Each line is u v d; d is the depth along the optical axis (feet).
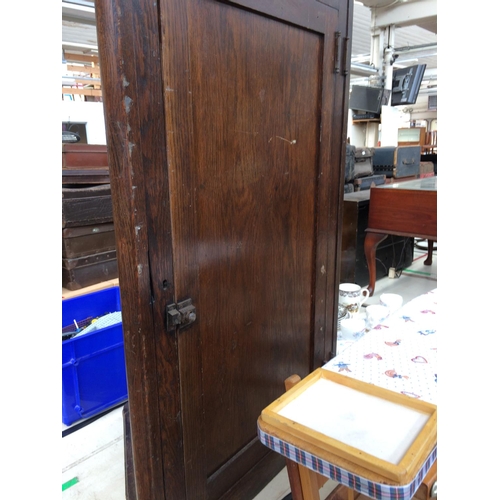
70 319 5.88
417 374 2.70
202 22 2.60
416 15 15.11
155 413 2.82
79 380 5.35
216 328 3.22
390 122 16.90
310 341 4.39
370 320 5.42
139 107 2.31
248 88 3.03
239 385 3.59
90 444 5.02
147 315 2.60
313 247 4.11
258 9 2.92
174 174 2.60
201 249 2.93
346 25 3.76
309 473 2.35
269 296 3.71
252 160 3.21
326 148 3.90
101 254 6.05
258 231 3.43
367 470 1.88
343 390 2.52
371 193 8.30
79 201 5.68
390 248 10.43
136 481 2.93
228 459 3.64
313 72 3.58
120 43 2.14
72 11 9.81
